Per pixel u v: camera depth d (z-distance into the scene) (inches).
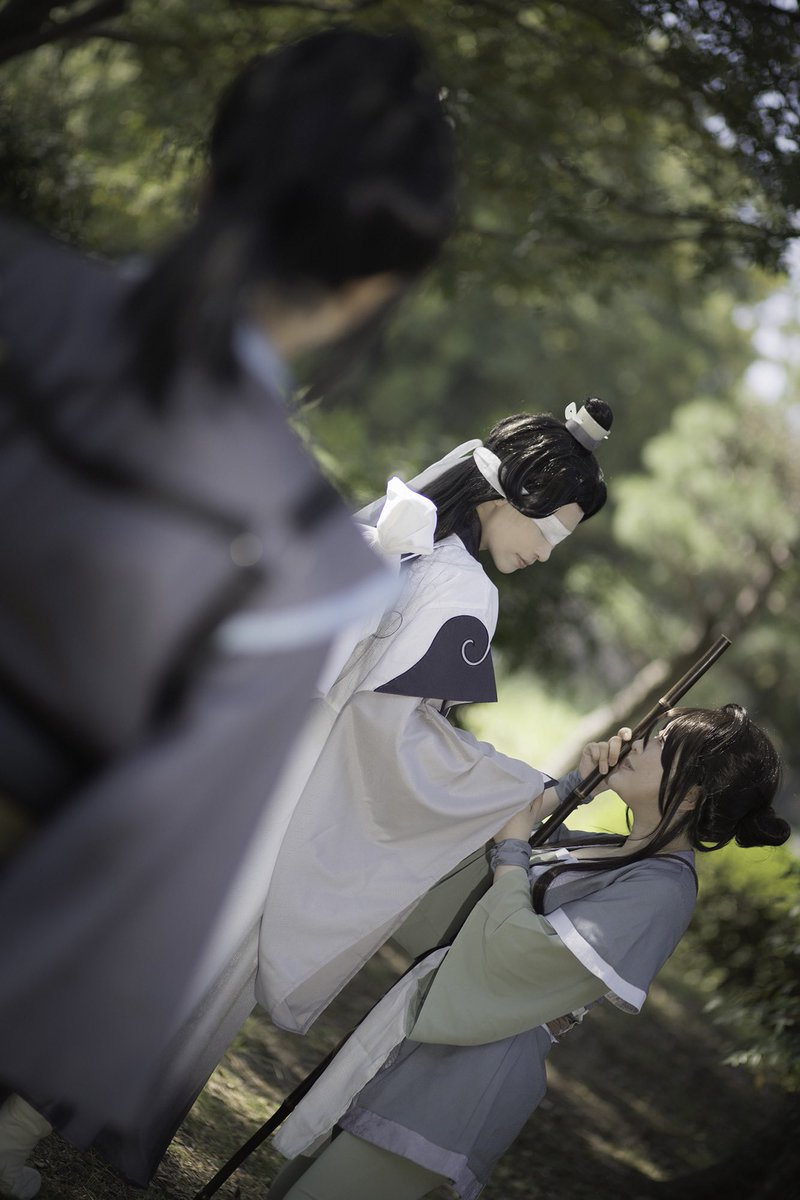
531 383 773.3
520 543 101.0
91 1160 104.4
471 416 784.9
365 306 38.8
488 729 426.9
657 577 482.9
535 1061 97.0
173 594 34.6
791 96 207.8
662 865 98.7
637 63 251.6
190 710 35.4
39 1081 37.1
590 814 376.5
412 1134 91.1
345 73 37.1
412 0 238.5
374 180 36.2
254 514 36.1
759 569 416.5
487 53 256.7
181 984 37.4
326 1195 91.8
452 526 100.0
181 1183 112.6
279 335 38.2
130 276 37.6
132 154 256.4
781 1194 165.2
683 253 301.1
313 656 37.5
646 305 699.4
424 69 39.1
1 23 188.7
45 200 209.6
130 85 272.2
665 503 423.5
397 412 731.4
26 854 34.7
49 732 35.2
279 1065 165.6
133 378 35.4
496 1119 93.7
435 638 93.7
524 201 271.7
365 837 95.0
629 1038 258.8
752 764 98.1
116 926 35.6
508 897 95.3
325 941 93.4
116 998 36.4
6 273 37.5
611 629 440.5
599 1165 182.5
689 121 253.8
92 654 34.4
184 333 35.2
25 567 34.5
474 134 252.8
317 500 38.2
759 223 244.1
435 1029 92.7
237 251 35.5
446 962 95.8
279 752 37.1
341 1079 95.5
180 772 35.0
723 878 299.4
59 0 189.6
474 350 757.3
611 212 273.0
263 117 36.5
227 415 36.2
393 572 40.1
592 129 293.0
